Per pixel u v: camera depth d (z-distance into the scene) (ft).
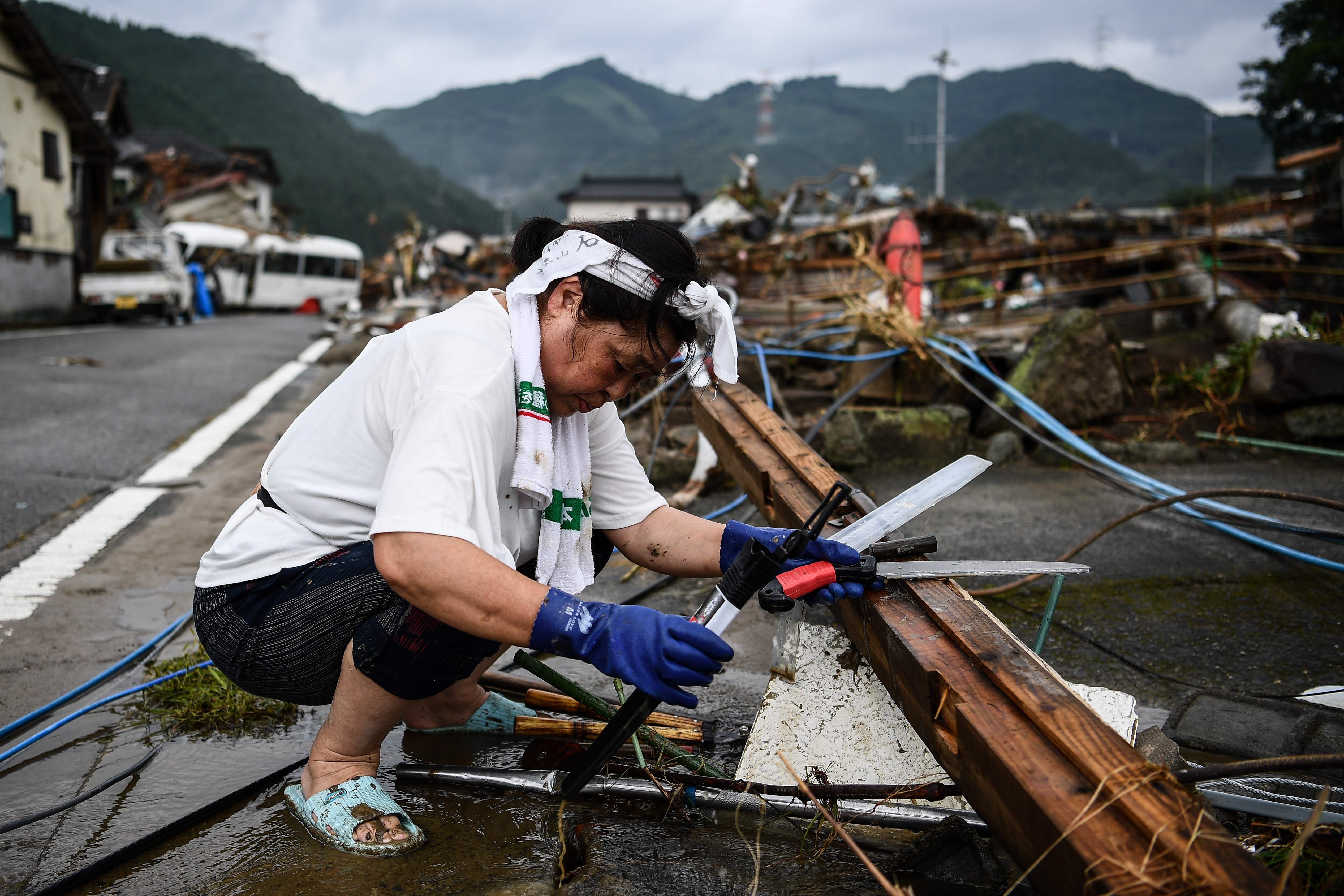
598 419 6.30
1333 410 17.16
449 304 60.23
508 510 5.57
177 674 8.05
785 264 28.63
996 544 11.85
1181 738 7.07
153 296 59.21
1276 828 5.04
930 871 5.13
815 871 5.29
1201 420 18.71
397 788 6.48
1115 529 12.48
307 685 5.84
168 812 6.15
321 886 5.28
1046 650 8.91
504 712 7.29
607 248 5.04
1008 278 44.80
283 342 46.85
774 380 20.07
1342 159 38.93
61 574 11.46
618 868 5.28
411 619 5.34
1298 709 7.42
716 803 5.98
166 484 16.15
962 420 16.89
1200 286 31.27
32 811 6.23
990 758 3.91
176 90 293.02
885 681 5.27
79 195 69.77
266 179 133.90
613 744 4.91
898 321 17.51
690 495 14.66
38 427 20.49
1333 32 78.95
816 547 5.17
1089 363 17.74
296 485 5.67
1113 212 57.98
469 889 5.22
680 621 4.64
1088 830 3.37
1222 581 10.54
